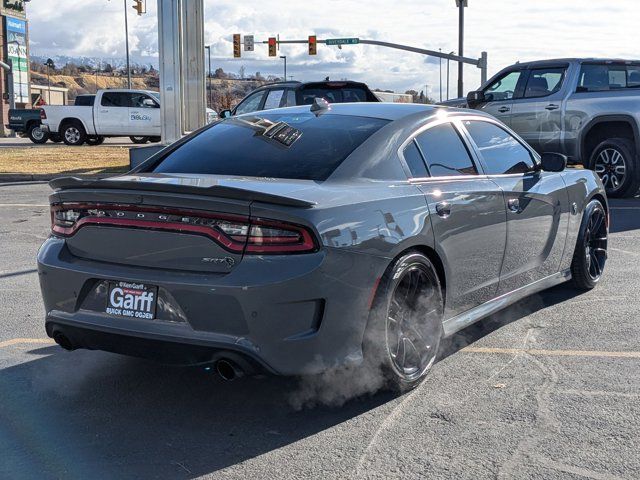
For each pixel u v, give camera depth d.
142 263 3.82
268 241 3.57
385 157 4.33
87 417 3.96
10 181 16.95
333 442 3.62
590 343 5.08
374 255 3.84
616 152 12.48
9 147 27.39
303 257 3.58
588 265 6.39
